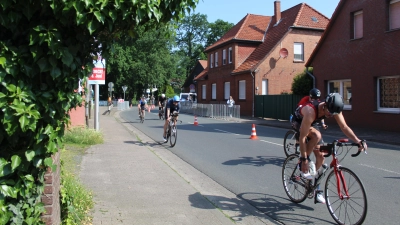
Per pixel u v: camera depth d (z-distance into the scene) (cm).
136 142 1305
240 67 3441
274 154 1089
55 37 274
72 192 473
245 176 809
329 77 2170
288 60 3192
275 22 3616
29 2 267
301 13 3294
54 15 278
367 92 1880
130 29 329
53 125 297
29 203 305
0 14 261
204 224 491
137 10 293
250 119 2856
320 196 539
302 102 844
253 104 3123
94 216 499
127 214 514
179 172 848
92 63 330
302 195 587
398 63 1695
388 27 1756
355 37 1997
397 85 1741
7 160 281
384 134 1622
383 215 543
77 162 878
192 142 1374
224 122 2555
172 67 6266
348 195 486
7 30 279
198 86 4578
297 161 594
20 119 255
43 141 293
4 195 275
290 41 3191
